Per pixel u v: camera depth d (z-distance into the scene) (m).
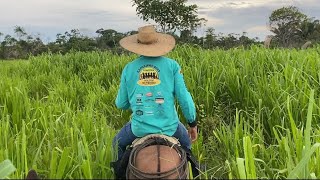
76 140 2.36
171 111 2.05
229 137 2.66
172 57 5.37
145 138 1.98
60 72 6.13
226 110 3.64
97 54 6.98
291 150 2.27
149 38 2.07
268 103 3.24
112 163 2.01
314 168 2.07
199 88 3.86
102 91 4.55
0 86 4.07
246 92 3.62
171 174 1.74
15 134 2.74
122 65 5.49
